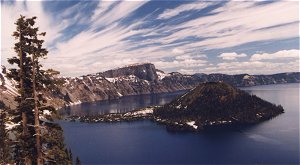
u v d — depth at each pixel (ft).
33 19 101.04
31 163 107.34
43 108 105.40
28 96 104.99
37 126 103.60
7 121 105.29
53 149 106.73
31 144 105.40
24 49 99.71
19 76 101.55
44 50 103.60
